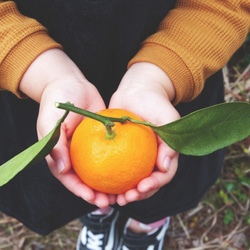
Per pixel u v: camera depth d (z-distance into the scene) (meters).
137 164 0.35
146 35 0.47
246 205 0.79
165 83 0.43
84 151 0.35
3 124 0.53
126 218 0.76
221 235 0.77
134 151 0.35
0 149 0.55
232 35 0.44
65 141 0.38
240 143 0.81
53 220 0.60
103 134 0.35
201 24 0.44
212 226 0.78
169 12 0.46
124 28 0.44
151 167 0.37
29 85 0.43
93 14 0.43
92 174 0.35
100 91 0.51
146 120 0.40
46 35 0.44
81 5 0.42
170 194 0.59
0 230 0.78
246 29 0.45
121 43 0.46
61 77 0.42
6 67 0.42
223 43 0.44
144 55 0.43
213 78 0.53
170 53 0.43
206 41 0.43
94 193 0.39
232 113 0.33
